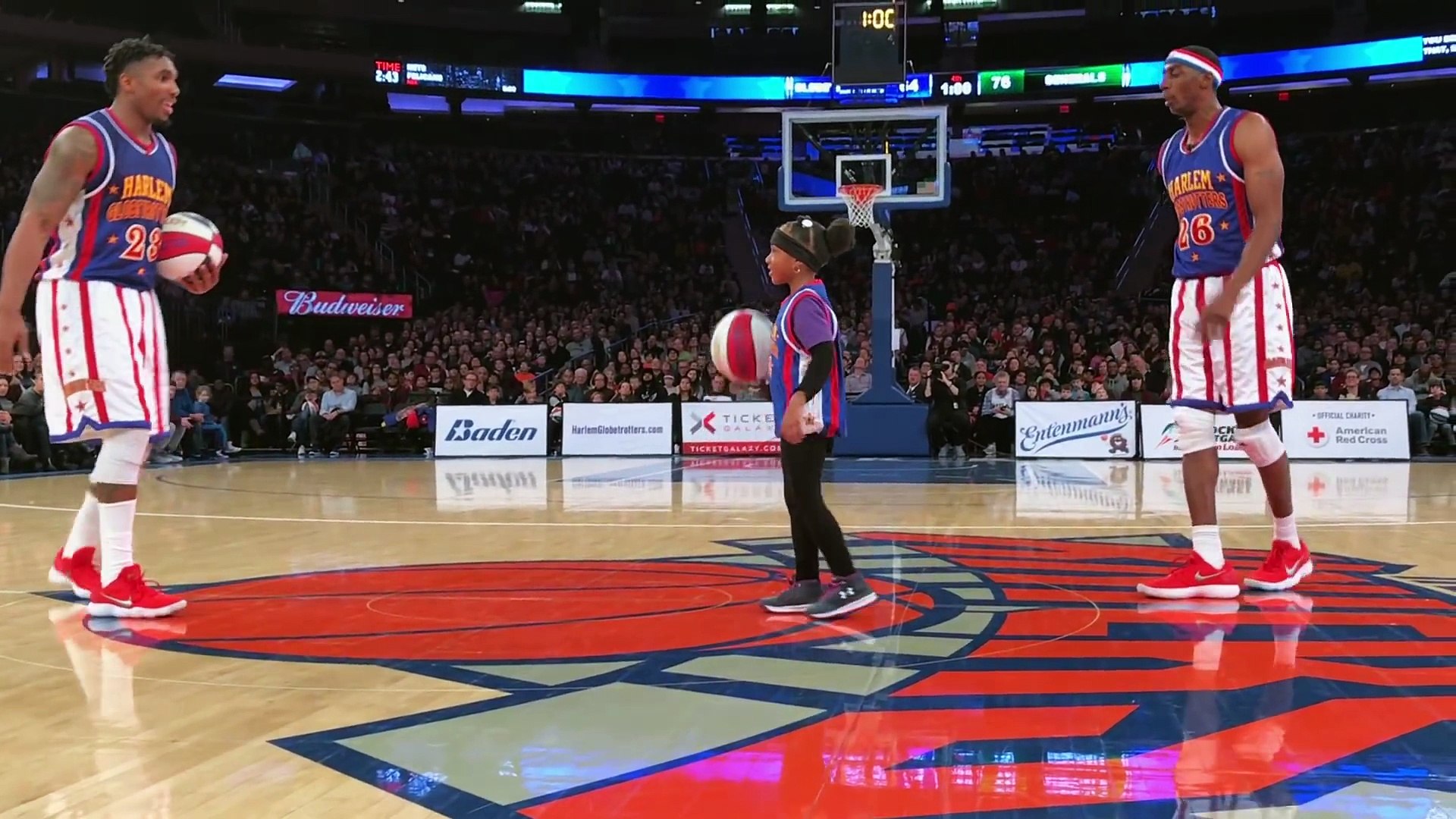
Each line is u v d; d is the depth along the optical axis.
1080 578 4.81
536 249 25.94
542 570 5.08
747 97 26.91
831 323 3.96
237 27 25.31
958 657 3.31
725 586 4.62
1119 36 26.44
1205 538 4.35
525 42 28.02
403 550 5.78
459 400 15.86
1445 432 14.27
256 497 9.09
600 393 15.74
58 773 2.32
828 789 2.20
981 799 2.13
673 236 27.19
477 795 2.17
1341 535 6.27
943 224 26.55
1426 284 21.53
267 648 3.49
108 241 3.91
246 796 2.17
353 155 26.86
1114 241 24.86
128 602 3.95
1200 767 2.31
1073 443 14.23
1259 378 4.32
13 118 22.61
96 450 12.91
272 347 20.55
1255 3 25.06
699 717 2.70
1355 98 27.08
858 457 14.27
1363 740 2.48
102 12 23.38
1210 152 4.33
